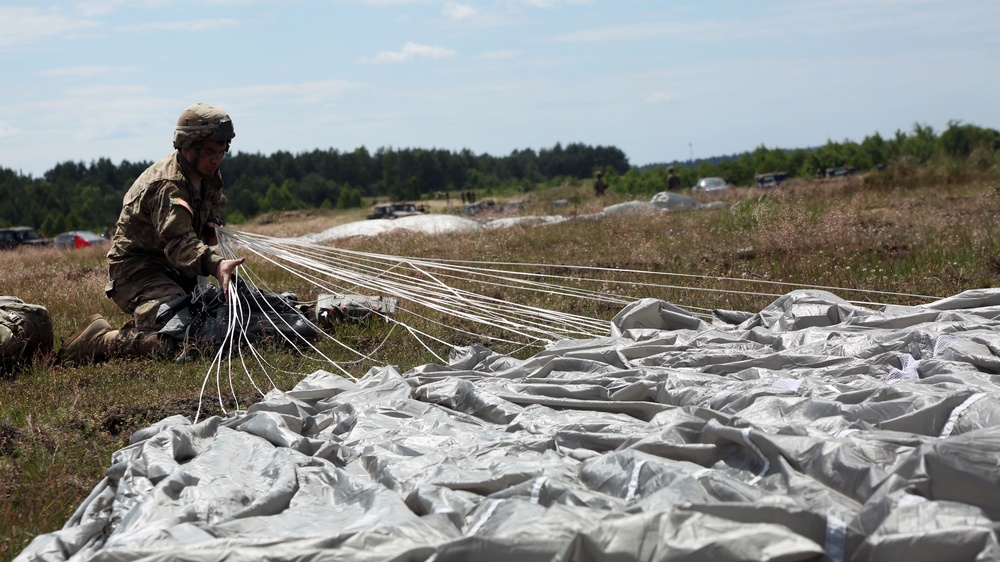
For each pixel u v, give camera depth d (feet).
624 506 8.06
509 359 16.06
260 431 12.25
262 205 288.71
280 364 18.57
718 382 12.39
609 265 31.24
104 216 278.67
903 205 45.52
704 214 46.88
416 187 294.05
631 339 16.38
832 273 25.13
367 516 8.62
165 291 20.65
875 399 10.59
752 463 9.04
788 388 11.82
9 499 11.68
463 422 12.82
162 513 9.24
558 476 9.14
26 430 14.46
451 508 8.53
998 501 7.39
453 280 27.76
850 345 14.10
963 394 9.57
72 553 8.96
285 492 9.61
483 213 68.13
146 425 15.05
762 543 6.88
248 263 35.37
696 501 7.77
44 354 20.02
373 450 11.28
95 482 12.30
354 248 40.11
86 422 14.87
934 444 7.78
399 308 22.89
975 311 15.34
